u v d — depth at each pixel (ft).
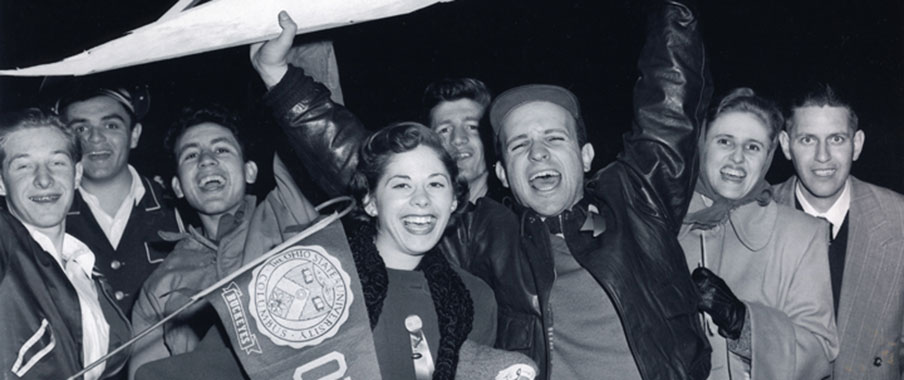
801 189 17.35
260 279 12.66
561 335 13.66
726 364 14.89
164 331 16.17
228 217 16.83
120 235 17.99
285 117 14.10
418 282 13.26
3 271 14.55
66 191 15.60
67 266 15.69
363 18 11.33
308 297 12.66
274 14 11.17
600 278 13.43
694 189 15.44
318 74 15.40
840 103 16.79
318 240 12.82
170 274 16.37
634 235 13.89
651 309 13.52
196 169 16.94
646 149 14.11
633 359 13.46
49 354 14.65
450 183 13.32
